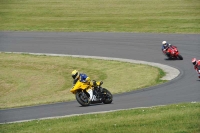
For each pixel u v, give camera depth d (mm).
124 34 129125
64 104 55500
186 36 119625
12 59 108000
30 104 58781
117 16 159000
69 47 116812
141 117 37781
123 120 36812
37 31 142875
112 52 107250
